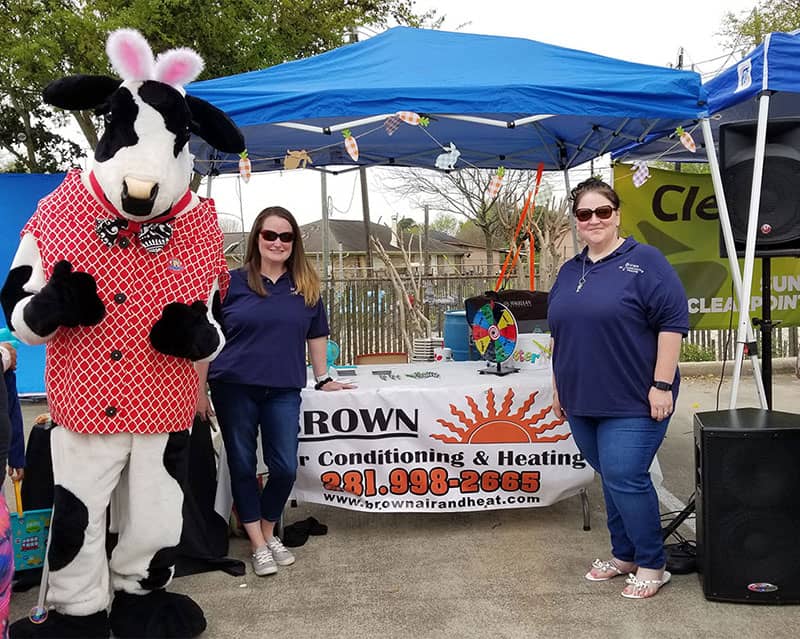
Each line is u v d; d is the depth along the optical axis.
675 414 7.23
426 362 5.12
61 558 2.61
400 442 3.96
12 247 7.85
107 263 2.49
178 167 2.44
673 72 3.91
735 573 3.06
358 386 4.03
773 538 3.03
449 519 4.29
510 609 3.11
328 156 6.26
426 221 18.89
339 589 3.36
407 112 3.63
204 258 2.68
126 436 2.62
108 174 2.33
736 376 3.75
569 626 2.95
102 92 2.43
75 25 9.98
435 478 3.98
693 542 3.74
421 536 4.02
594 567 3.43
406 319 10.05
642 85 3.78
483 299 4.42
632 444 3.05
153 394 2.60
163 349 2.55
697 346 9.91
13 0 10.53
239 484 3.52
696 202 6.54
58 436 2.62
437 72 4.02
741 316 3.75
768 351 4.02
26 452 3.45
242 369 3.38
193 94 3.70
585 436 3.25
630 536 3.19
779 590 3.04
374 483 3.97
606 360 3.04
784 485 3.00
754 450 3.00
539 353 4.48
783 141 3.83
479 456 3.96
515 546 3.84
